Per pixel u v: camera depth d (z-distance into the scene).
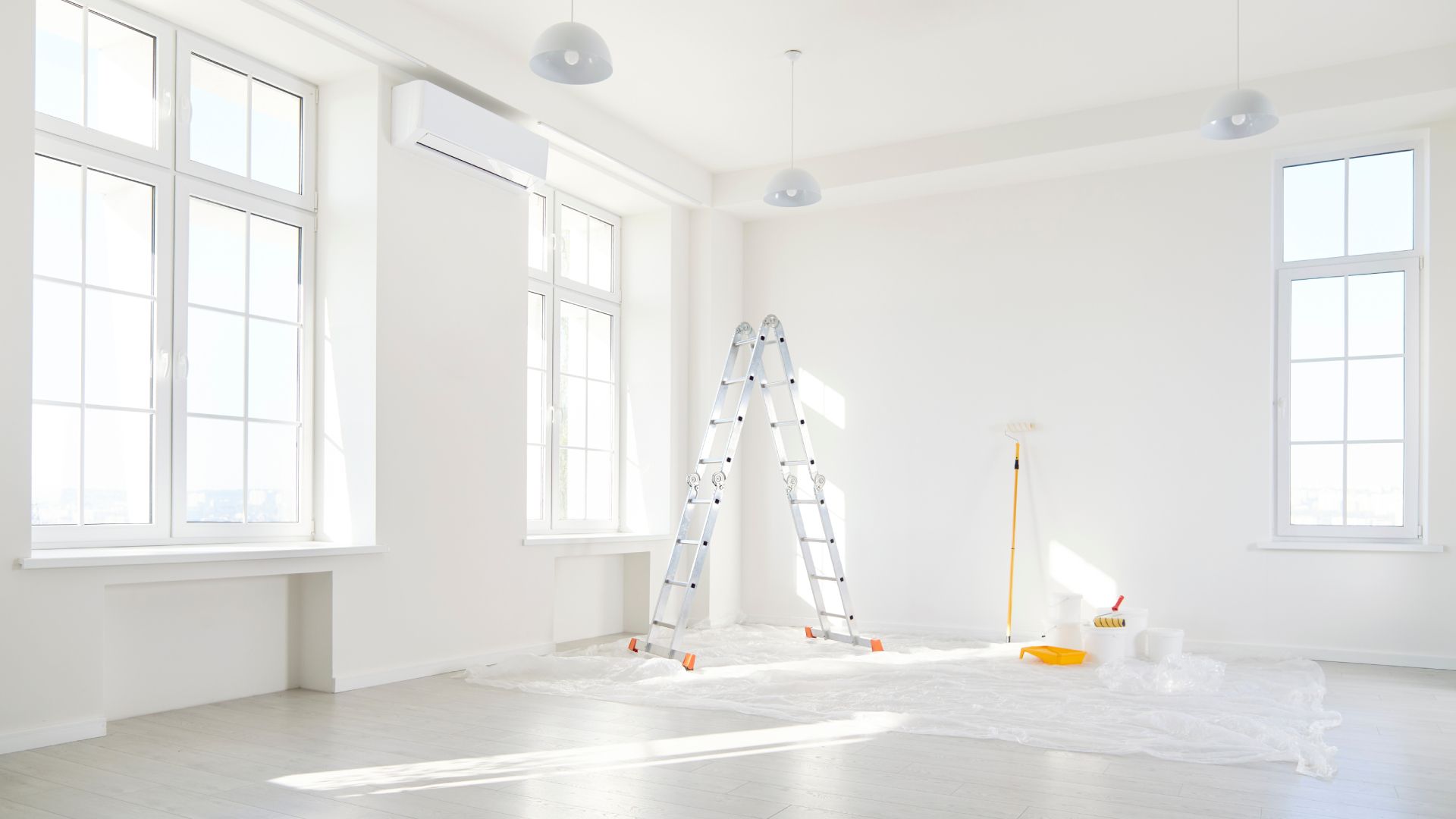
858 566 6.98
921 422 6.86
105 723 3.64
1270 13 4.83
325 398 4.84
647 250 7.13
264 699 4.34
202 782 3.07
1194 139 5.85
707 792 2.98
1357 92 5.32
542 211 6.43
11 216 3.38
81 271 3.90
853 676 4.91
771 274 7.48
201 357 4.36
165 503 4.16
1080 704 4.23
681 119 6.22
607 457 6.98
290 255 4.80
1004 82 5.66
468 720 3.97
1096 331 6.37
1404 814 2.77
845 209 7.24
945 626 6.67
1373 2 4.71
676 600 6.98
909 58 5.35
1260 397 5.91
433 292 5.04
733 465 7.38
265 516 4.63
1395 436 5.65
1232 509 5.94
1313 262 5.88
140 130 4.15
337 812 2.78
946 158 6.45
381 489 4.71
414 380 4.91
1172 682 4.52
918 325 6.93
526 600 5.59
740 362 7.42
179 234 4.26
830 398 7.18
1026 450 6.52
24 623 3.38
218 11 4.19
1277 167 6.03
